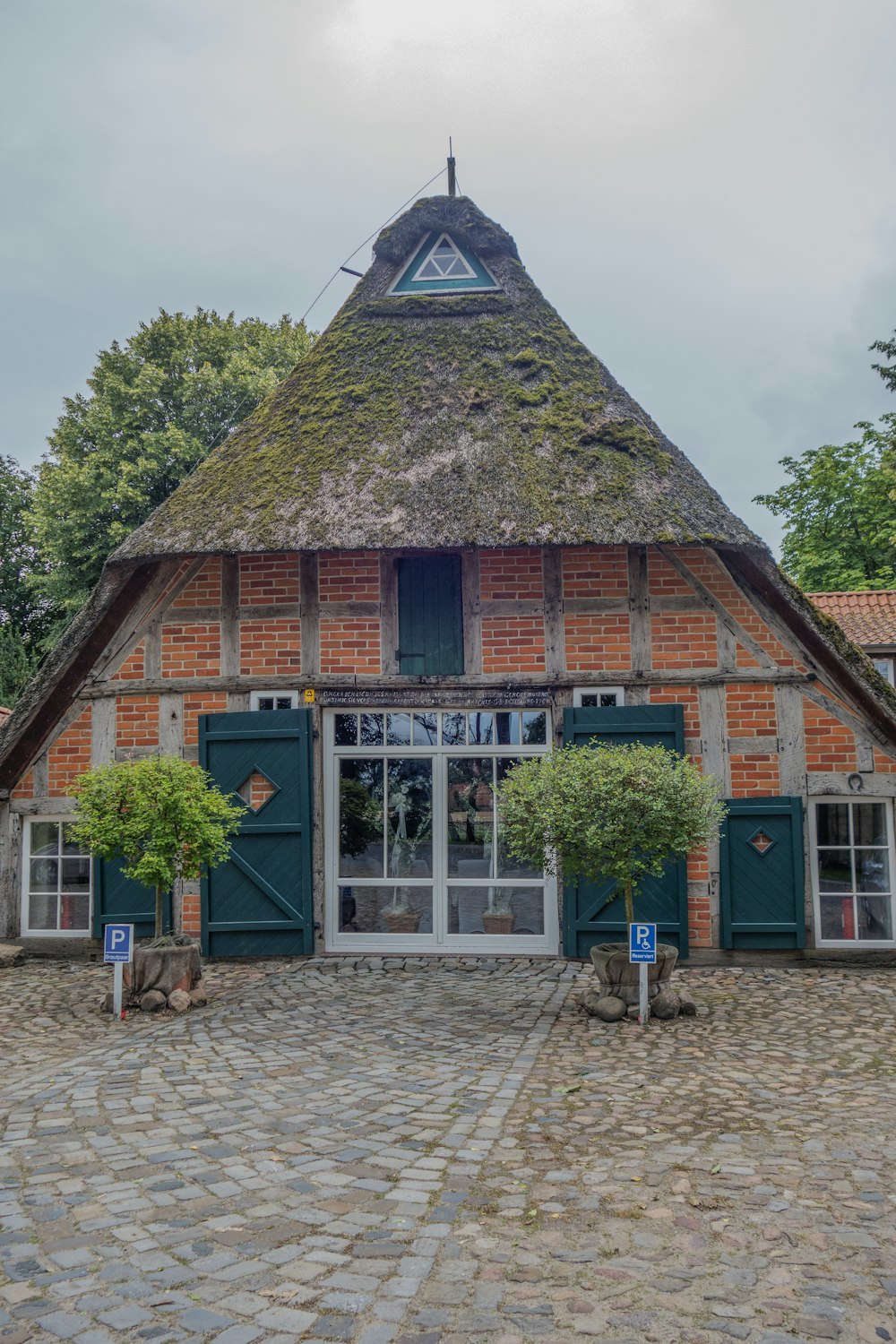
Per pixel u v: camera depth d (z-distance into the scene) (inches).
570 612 374.9
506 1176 164.6
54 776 389.7
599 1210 150.7
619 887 297.0
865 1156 171.8
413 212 459.2
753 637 368.5
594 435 385.7
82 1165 171.2
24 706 381.1
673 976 339.9
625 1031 263.7
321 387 424.8
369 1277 131.0
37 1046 256.4
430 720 380.8
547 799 277.0
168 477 860.6
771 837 358.3
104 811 301.7
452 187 482.9
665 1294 126.1
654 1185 159.9
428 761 380.2
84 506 856.3
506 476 370.6
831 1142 179.2
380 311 447.2
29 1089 215.6
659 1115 195.5
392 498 366.0
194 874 313.9
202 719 375.9
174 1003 291.1
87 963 377.1
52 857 392.8
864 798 362.6
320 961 360.8
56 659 380.8
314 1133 186.2
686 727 367.2
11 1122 193.6
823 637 358.0
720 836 358.0
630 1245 139.5
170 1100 206.8
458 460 378.9
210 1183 162.9
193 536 366.6
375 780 381.4
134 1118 195.3
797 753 363.6
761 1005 295.7
